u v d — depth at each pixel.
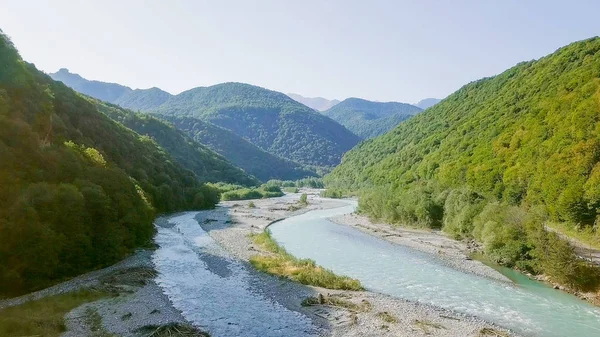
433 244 60.69
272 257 49.62
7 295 32.47
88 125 82.88
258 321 29.95
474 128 102.31
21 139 43.34
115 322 28.41
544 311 33.50
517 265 46.09
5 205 35.47
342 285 38.97
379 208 89.81
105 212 45.28
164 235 65.00
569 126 63.69
